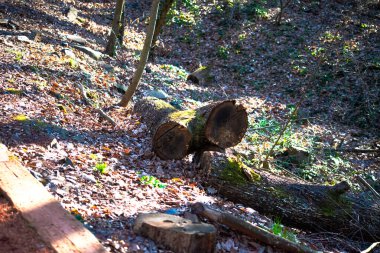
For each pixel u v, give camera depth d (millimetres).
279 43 17812
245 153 8406
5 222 3691
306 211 6012
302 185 6273
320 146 10125
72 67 10625
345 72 15133
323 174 8750
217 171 6219
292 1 20891
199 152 7066
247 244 4746
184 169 6723
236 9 20375
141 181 5820
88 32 16828
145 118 8219
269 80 15641
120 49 15516
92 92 9609
